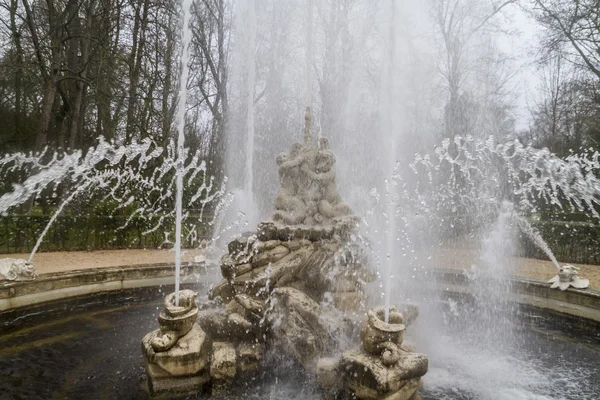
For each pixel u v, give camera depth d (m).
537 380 5.05
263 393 4.59
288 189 6.74
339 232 6.34
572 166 10.07
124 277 8.86
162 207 18.81
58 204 17.02
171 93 22.12
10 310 6.93
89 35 18.75
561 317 7.75
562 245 14.27
